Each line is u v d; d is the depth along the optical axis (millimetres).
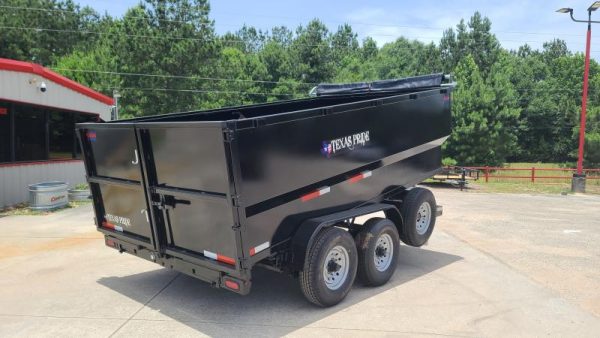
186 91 37188
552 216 11758
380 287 5785
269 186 4508
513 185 22062
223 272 4512
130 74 36094
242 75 48812
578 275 6375
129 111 36062
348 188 5656
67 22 56031
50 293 5551
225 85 44125
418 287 5797
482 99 31375
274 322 4719
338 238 5027
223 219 4324
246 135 4219
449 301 5320
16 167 12039
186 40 36688
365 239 5551
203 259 4617
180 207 4723
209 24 38125
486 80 35656
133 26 36219
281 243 4805
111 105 17500
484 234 9141
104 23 58719
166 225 4973
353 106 5590
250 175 4285
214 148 4148
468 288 5773
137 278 6102
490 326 4645
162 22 36906
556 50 79875
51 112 13984
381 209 5855
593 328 4625
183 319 4797
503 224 10344
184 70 37531
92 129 5484
